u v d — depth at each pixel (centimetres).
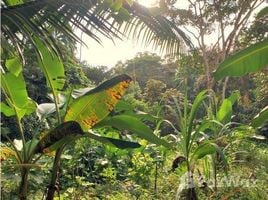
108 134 636
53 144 423
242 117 1691
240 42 1803
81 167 684
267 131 1283
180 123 553
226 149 683
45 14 323
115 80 401
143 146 684
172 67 2547
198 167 643
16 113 461
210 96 658
